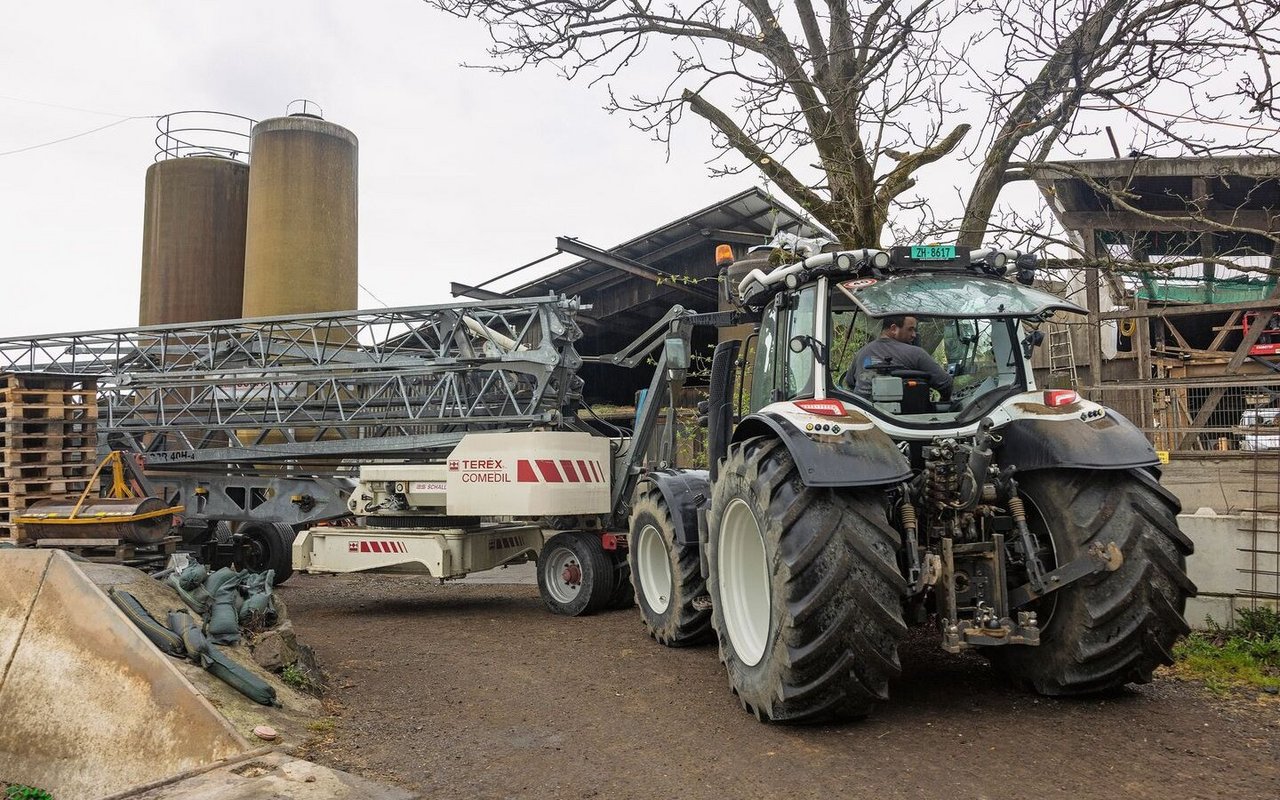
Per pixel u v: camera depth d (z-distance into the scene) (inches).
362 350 438.9
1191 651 220.2
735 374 256.4
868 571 165.8
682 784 152.9
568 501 350.3
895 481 167.0
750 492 185.3
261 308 697.0
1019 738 168.1
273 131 705.0
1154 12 269.7
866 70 292.2
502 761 168.7
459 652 279.1
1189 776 147.5
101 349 464.4
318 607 399.2
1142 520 175.5
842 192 321.4
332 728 189.8
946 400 197.3
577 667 251.6
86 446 318.7
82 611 193.0
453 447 401.4
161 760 168.1
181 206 776.3
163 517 303.9
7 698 188.1
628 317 747.4
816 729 178.4
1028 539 179.9
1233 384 284.4
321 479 450.6
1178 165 423.2
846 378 200.2
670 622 272.4
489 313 397.4
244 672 189.8
